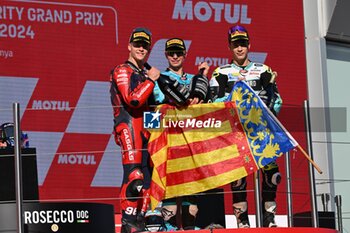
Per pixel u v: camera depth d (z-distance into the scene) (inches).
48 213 1059.9
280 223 1567.4
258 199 1136.8
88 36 1519.4
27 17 1475.1
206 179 1126.4
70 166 1467.8
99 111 1505.9
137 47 1157.7
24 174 1099.9
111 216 1114.7
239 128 1144.2
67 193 1456.7
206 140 1133.7
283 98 1673.2
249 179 1525.6
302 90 1697.8
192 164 1127.0
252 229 1096.2
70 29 1505.9
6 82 1449.3
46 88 1476.4
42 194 1437.0
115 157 1498.5
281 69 1681.8
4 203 1057.5
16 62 1459.2
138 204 1125.7
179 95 1119.6
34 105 1462.8
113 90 1148.5
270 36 1676.9
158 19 1583.4
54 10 1494.8
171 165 1120.2
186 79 1194.0
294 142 1152.8
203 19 1619.1
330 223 1328.7
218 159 1132.5
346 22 1779.0
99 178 1482.5
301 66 1700.3
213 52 1620.3
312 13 1747.0
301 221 1307.8
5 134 1243.8
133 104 1107.3
